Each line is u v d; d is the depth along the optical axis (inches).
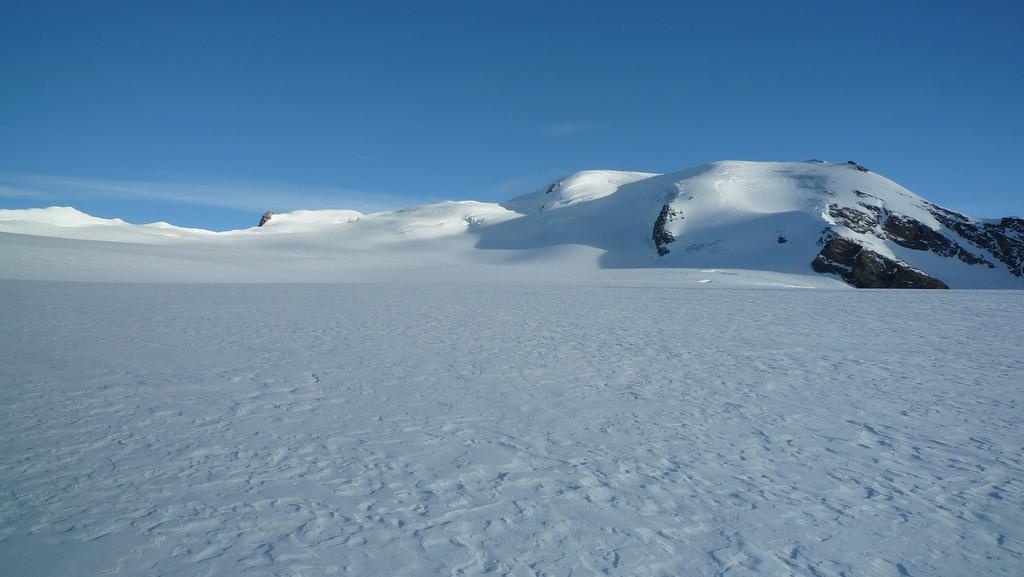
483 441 233.6
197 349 423.2
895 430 253.3
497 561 142.9
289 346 446.0
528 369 376.5
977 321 671.8
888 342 508.7
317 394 302.0
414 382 333.7
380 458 212.1
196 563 138.7
